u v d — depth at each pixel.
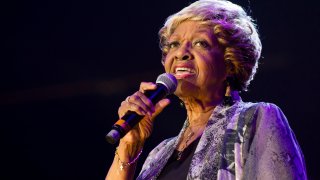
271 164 2.71
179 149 3.40
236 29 3.43
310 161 10.27
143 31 11.23
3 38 11.32
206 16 3.44
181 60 3.38
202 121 3.46
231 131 2.98
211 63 3.34
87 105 11.70
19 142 11.80
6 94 11.61
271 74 10.54
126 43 11.37
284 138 2.81
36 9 11.09
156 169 3.33
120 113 3.09
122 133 2.95
